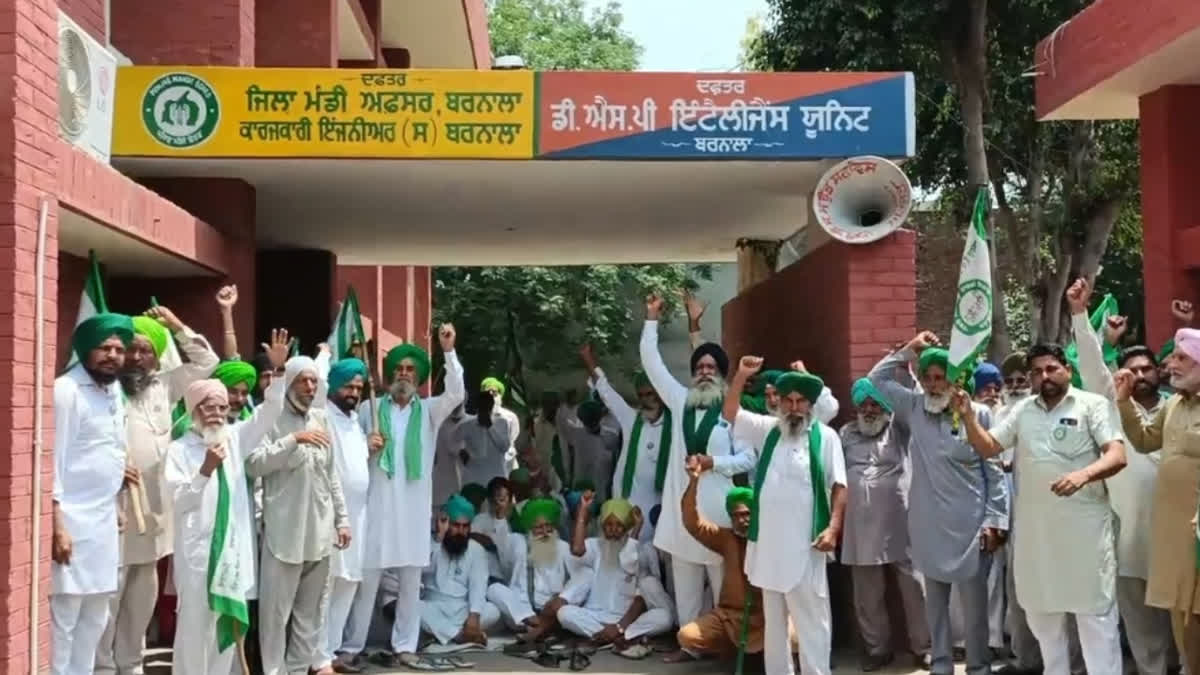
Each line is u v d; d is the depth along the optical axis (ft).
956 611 27.14
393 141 28.45
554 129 28.63
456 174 30.71
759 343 39.45
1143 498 23.30
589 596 28.40
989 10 52.75
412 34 60.80
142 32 33.40
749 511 24.43
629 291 79.41
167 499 21.91
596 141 28.63
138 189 24.02
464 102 28.53
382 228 40.24
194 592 20.51
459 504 28.76
